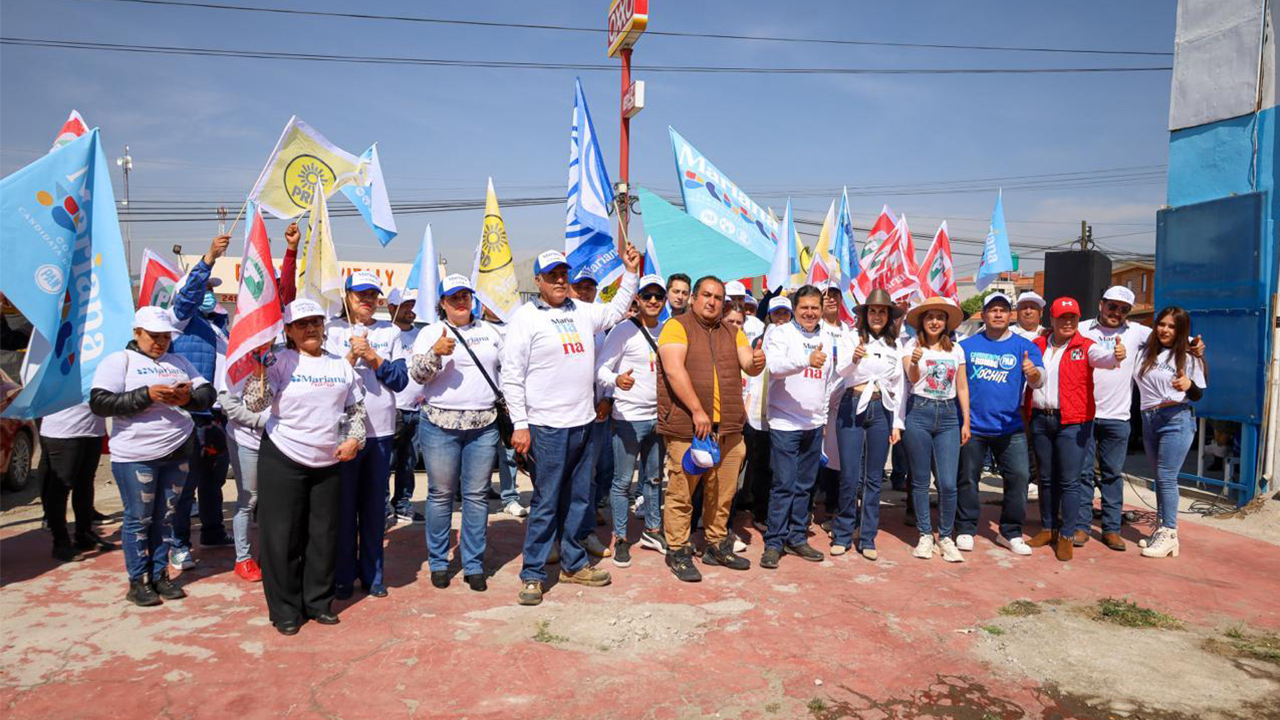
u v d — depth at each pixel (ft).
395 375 16.11
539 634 14.52
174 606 15.84
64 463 18.65
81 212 16.58
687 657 13.61
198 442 18.61
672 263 25.62
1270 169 24.68
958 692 12.54
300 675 12.78
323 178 19.26
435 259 23.15
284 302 18.42
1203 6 26.50
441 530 17.11
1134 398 36.47
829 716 11.68
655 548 20.30
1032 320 21.61
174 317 18.04
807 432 19.25
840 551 20.12
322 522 14.93
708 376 17.57
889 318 20.10
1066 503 20.01
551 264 16.39
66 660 13.25
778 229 28.53
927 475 19.95
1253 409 24.80
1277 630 15.47
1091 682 12.96
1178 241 27.17
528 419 16.38
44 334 15.87
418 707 11.79
